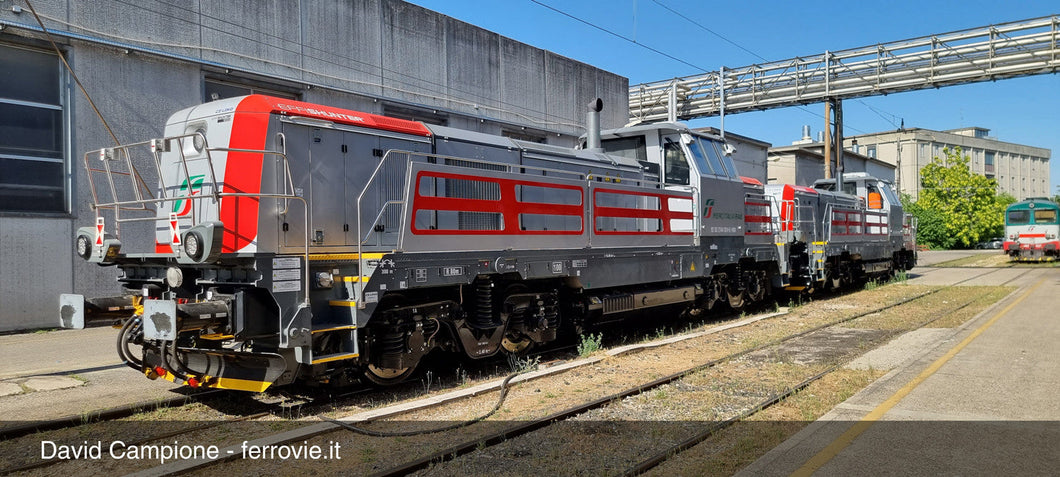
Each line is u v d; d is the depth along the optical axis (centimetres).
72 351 923
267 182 610
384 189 718
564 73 2058
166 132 698
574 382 723
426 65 1619
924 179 5441
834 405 605
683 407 616
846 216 1753
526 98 1914
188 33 1214
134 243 1149
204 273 625
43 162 1099
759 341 986
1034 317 1159
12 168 1066
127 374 769
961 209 5291
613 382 721
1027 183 8325
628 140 1163
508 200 752
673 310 1117
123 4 1139
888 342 963
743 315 1285
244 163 611
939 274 2422
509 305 786
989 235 5431
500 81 1830
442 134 782
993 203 5306
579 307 883
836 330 1101
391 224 725
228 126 627
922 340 959
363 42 1480
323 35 1405
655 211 992
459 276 697
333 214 668
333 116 672
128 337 652
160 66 1189
